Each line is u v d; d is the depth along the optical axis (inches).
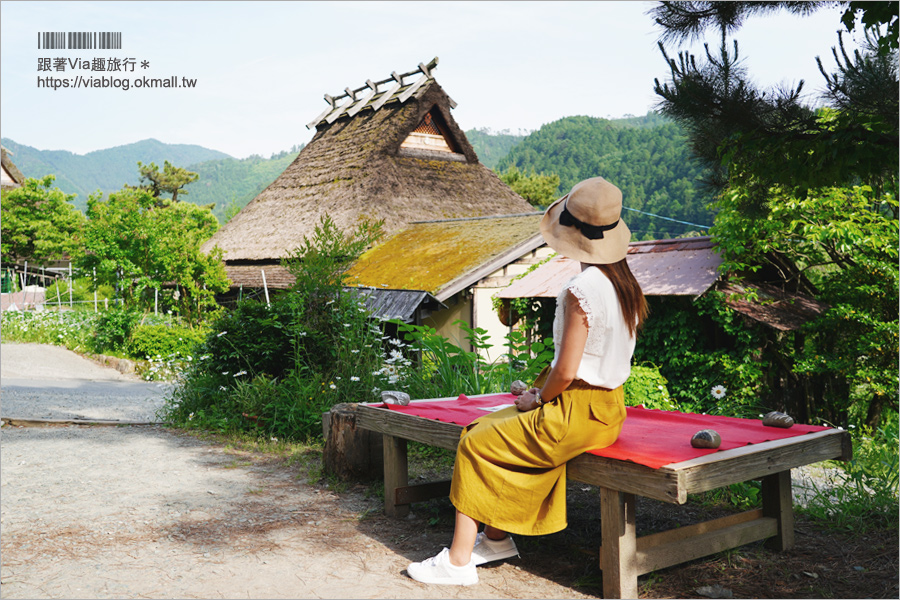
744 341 329.4
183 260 747.4
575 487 191.3
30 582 121.1
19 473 202.7
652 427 140.8
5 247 1359.5
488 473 118.6
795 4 229.9
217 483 191.2
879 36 215.8
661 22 245.3
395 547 140.6
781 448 120.6
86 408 339.3
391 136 798.5
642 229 3710.6
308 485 189.6
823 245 364.5
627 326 116.4
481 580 123.9
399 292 419.8
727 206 341.4
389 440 161.5
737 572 128.0
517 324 506.0
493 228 591.5
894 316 358.0
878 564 130.3
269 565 130.0
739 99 223.5
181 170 2351.1
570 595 117.1
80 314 745.6
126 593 116.3
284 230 793.6
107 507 167.8
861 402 387.2
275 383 274.7
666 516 161.6
